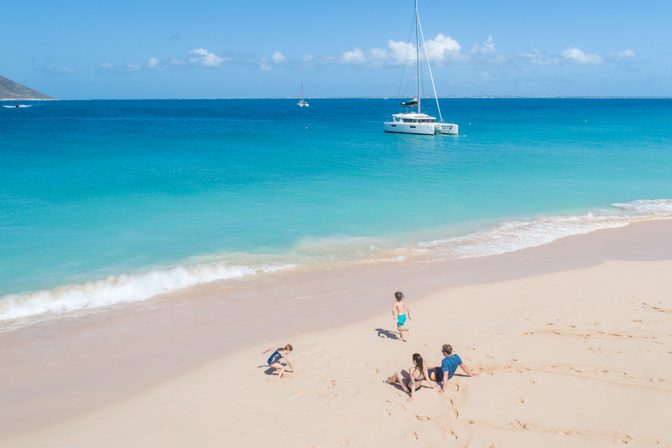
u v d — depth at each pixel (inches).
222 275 710.5
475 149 2150.6
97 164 1573.6
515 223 982.4
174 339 530.6
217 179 1359.5
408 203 1116.5
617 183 1354.6
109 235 854.5
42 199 1085.8
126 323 569.6
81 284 660.7
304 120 4724.4
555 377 421.1
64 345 518.6
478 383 416.8
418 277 708.0
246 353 493.4
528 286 654.5
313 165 1637.6
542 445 338.3
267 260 766.5
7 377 457.4
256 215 997.2
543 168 1593.3
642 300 593.6
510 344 487.8
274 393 418.3
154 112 6643.7
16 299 613.3
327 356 482.6
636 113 6043.3
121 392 427.8
